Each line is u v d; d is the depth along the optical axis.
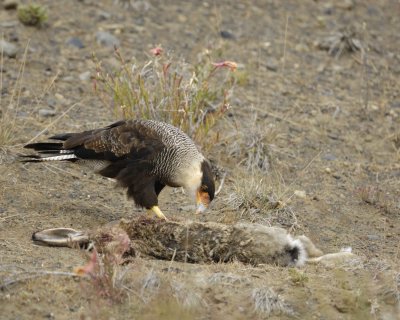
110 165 11.08
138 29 17.73
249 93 15.95
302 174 13.44
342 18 20.45
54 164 12.46
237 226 9.64
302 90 16.58
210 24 18.62
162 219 9.98
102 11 18.31
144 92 13.01
